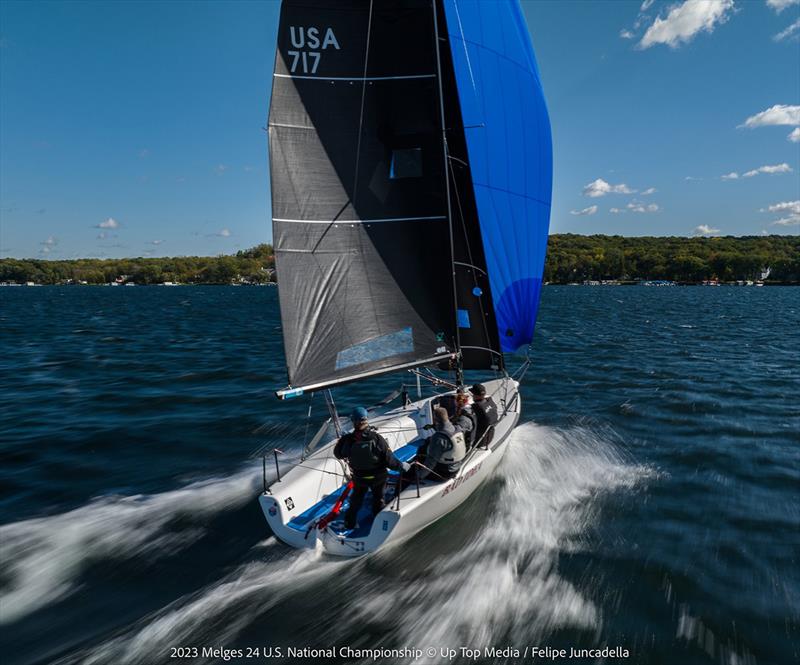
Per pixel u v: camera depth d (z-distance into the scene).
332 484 7.28
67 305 64.69
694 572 6.12
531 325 10.40
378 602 5.54
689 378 16.44
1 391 15.42
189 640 5.02
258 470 9.41
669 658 4.79
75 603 5.66
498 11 9.38
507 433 8.55
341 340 7.37
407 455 8.82
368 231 7.44
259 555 6.42
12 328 33.81
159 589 5.89
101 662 4.75
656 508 7.73
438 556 6.36
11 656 4.86
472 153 9.02
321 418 12.73
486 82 9.19
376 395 15.05
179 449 10.51
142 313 49.72
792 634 5.11
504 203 9.54
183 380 16.98
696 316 42.47
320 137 7.04
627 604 5.55
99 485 8.76
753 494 8.18
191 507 7.91
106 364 19.91
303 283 7.05
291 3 6.71
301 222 7.00
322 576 5.96
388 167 7.45
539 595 5.68
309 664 4.70
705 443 10.45
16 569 6.29
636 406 13.21
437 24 8.12
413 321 7.88
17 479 8.98
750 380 16.08
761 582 5.94
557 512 7.59
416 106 7.43
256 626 5.21
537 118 9.85
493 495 8.02
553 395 14.62
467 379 16.92
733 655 4.83
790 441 10.53
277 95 6.75
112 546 6.80
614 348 23.44
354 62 7.13
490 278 9.56
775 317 41.34
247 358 21.52
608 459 9.70
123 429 11.73
